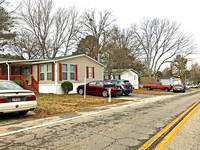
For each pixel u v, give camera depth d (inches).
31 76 1026.1
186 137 264.2
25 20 1616.6
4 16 1121.4
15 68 1086.4
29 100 384.8
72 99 728.3
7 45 1413.6
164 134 278.1
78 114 433.4
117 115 426.9
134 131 293.4
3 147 221.8
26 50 1683.1
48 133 278.4
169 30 2069.4
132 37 1833.2
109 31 1718.8
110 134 276.2
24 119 372.5
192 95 1154.7
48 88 966.4
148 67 2078.0
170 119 386.3
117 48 1621.6
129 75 1729.8
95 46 1744.6
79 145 229.8
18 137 258.5
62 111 470.9
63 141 243.4
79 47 1813.5
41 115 412.8
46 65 979.3
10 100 357.7
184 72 3093.0
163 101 757.3
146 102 713.0
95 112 465.1
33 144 231.9
